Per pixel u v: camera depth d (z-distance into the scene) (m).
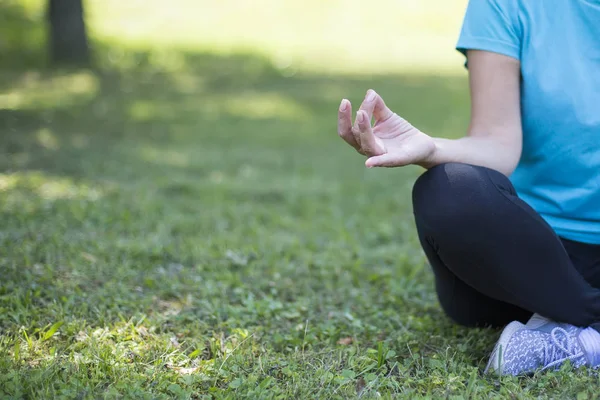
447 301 2.84
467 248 2.28
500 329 2.85
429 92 14.12
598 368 2.42
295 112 11.83
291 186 6.41
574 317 2.40
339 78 15.74
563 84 2.43
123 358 2.49
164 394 2.24
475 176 2.27
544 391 2.29
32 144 7.85
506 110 2.48
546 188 2.57
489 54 2.48
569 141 2.45
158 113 11.09
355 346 2.71
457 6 25.70
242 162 7.70
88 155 7.38
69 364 2.41
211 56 17.78
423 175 2.36
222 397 2.23
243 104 12.40
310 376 2.39
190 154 7.95
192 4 23.12
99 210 4.85
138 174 6.57
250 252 4.15
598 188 2.46
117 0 22.45
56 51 15.41
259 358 2.53
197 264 3.89
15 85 13.08
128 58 16.62
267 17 23.17
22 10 18.83
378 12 24.72
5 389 2.20
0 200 4.95
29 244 3.82
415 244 4.57
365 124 2.18
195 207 5.32
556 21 2.44
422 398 2.21
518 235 2.26
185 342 2.73
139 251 3.95
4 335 2.65
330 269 3.95
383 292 3.61
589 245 2.54
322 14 24.02
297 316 3.12
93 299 3.13
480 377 2.46
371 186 6.68
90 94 12.58
